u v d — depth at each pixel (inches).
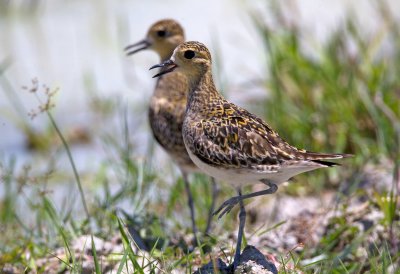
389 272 412.8
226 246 445.7
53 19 863.1
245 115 410.9
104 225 483.8
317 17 820.6
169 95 499.5
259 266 382.3
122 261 378.9
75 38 828.0
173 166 577.0
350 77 581.9
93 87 749.3
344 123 570.9
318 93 596.1
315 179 548.4
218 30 826.2
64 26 848.9
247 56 776.9
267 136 396.2
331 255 434.0
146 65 777.6
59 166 617.3
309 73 605.6
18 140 697.0
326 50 624.4
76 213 535.5
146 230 474.3
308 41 644.1
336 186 544.4
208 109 416.5
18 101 730.2
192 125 414.9
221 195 539.2
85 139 689.0
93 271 404.2
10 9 868.0
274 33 636.7
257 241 462.0
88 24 853.2
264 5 830.5
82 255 415.8
